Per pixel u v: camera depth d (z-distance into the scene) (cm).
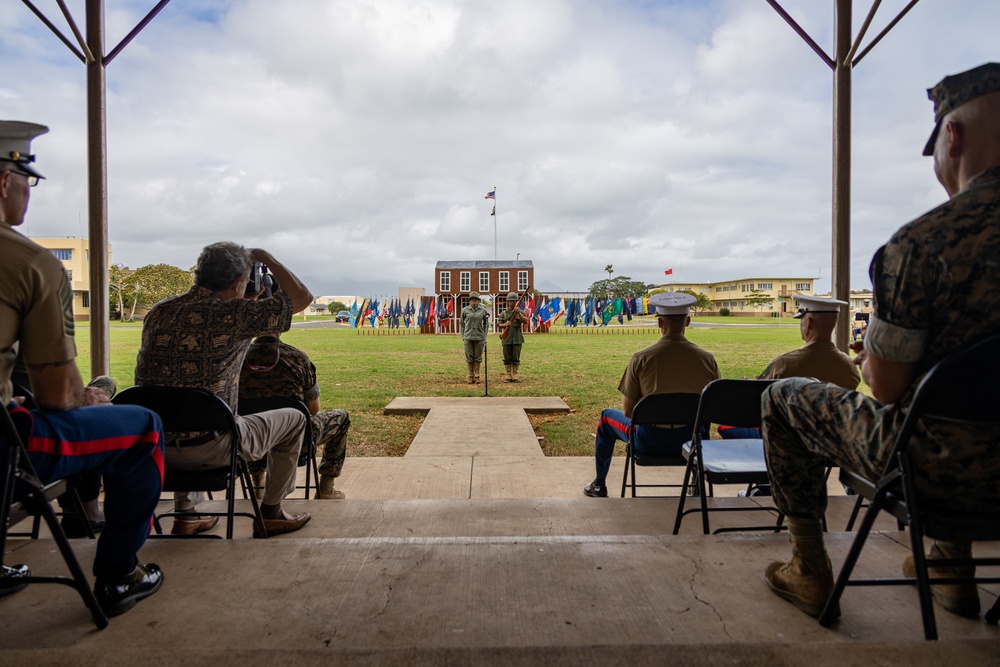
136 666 150
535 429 815
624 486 412
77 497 274
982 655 151
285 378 393
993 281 145
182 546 246
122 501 197
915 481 159
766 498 388
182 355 274
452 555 238
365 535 341
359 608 197
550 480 539
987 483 153
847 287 546
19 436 167
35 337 174
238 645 177
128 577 198
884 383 159
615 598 204
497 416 859
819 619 187
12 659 152
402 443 731
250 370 385
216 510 378
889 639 179
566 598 204
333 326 6003
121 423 196
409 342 3053
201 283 281
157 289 7556
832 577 195
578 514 372
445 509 382
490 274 5847
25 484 172
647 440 398
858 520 344
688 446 331
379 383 1329
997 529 156
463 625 187
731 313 12462
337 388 1242
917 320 151
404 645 176
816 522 196
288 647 175
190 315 276
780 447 199
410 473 561
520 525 356
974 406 149
